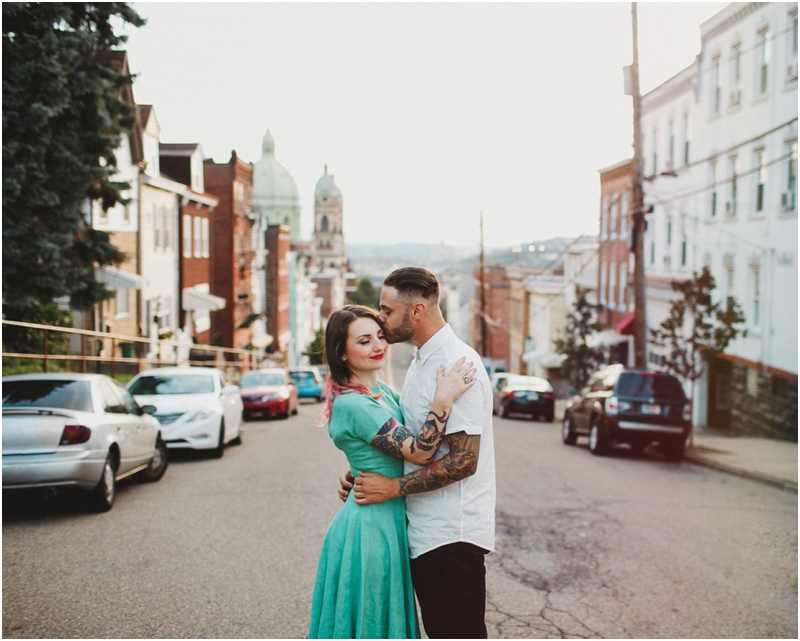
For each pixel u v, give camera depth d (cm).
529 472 1202
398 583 334
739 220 2083
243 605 543
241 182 4728
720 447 1678
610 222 3506
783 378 1819
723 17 2153
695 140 2409
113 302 2545
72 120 1528
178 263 3369
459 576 332
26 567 629
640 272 1988
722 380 2302
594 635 505
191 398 1296
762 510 928
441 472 324
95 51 1587
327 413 351
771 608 558
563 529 801
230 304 4462
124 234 2667
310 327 8688
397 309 343
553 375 4447
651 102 2827
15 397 825
